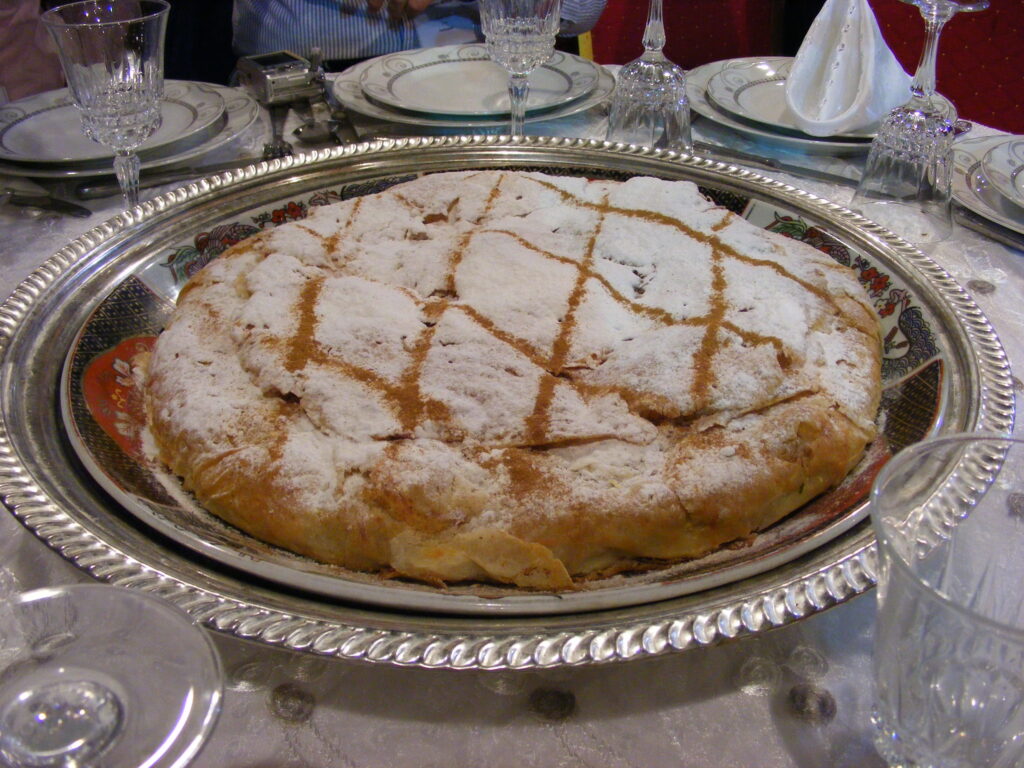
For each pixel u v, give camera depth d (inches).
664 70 54.1
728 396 28.4
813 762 20.5
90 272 36.4
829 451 27.6
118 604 19.6
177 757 16.6
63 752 17.0
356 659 20.1
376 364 30.1
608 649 20.3
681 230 38.5
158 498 26.9
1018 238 44.5
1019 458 22.9
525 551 24.2
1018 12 97.1
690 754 20.7
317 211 40.8
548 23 50.5
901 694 19.5
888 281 36.6
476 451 26.9
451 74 64.0
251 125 56.8
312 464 26.6
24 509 23.8
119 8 43.8
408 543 24.8
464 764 20.5
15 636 19.4
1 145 50.1
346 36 85.1
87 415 29.6
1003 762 18.3
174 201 40.9
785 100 56.6
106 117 41.8
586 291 34.0
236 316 33.1
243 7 87.9
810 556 23.4
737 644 23.4
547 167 46.6
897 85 53.4
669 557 25.8
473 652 20.2
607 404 28.5
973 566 22.3
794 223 41.3
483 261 36.0
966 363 30.6
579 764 20.5
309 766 20.3
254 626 20.8
